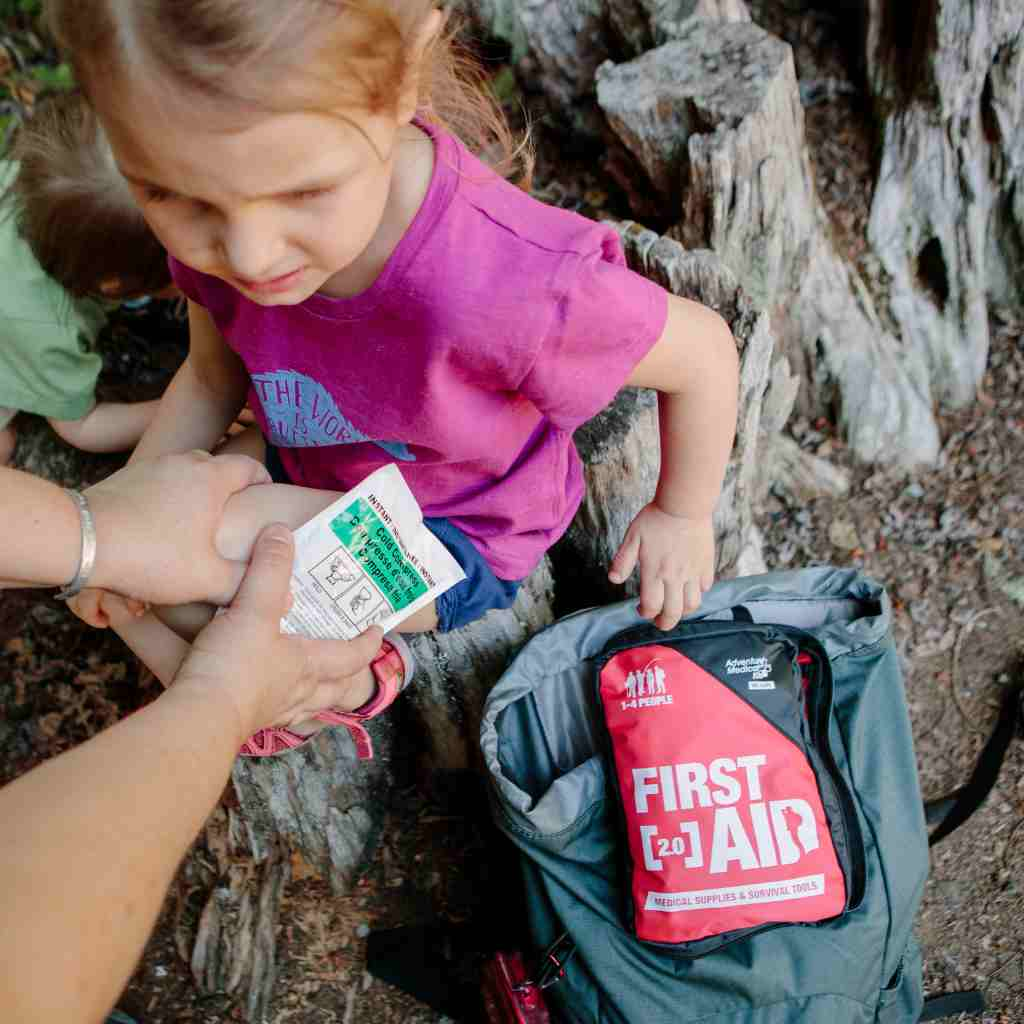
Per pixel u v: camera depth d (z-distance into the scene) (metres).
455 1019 1.84
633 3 2.13
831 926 1.54
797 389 2.39
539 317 1.08
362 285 1.12
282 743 1.54
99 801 0.78
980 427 2.51
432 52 1.04
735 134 1.91
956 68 2.15
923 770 2.11
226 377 1.51
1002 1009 1.83
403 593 1.33
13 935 0.66
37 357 1.82
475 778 2.08
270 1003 1.89
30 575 1.10
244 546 1.29
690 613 1.62
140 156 0.84
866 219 2.40
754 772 1.57
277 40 0.78
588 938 1.57
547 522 1.49
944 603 2.30
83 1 0.78
